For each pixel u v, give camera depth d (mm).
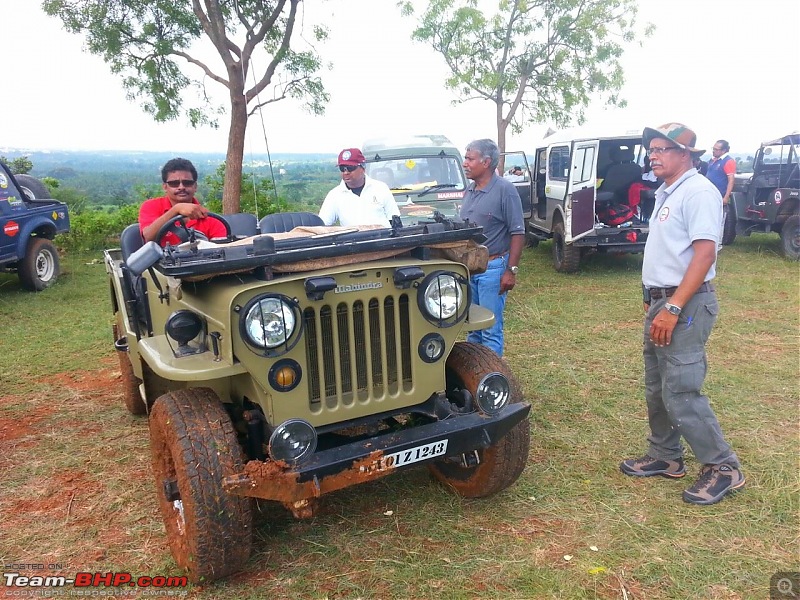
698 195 3195
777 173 11250
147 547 3225
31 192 10695
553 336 6570
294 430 2582
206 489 2627
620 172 10195
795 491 3451
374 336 2955
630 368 5527
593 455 3986
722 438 3451
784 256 10719
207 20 9797
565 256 10039
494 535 3180
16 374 6008
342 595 2785
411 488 3684
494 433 3008
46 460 4207
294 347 2738
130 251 4160
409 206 8297
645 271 3547
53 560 3139
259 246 2709
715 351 5875
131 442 4465
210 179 13883
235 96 10109
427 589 2799
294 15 10219
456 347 3463
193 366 2672
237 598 2791
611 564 2922
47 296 9398
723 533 3119
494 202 4516
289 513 3447
